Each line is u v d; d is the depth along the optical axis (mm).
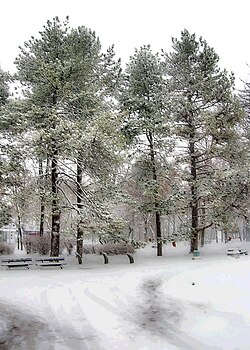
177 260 22938
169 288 13273
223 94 25047
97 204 21188
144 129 24984
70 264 22312
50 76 20344
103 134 19672
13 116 20391
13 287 13555
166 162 26203
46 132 19547
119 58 24203
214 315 10195
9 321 9695
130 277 15609
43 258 20547
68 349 7875
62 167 21922
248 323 9383
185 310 10727
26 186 20953
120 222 20656
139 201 26922
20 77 22188
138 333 8875
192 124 25500
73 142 19297
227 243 32219
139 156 25828
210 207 24969
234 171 24500
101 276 16062
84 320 9812
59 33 22391
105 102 23312
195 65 26766
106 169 21641
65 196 21828
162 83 26391
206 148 28797
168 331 9023
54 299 11875
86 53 23125
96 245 27719
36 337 8578
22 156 19469
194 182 25344
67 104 21906
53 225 21688
